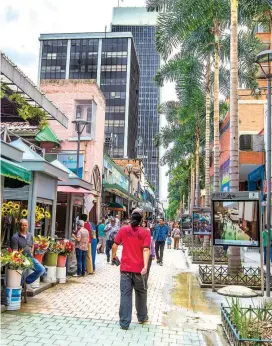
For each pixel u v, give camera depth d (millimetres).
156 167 148500
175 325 6574
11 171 6793
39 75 109375
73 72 108625
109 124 106125
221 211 10148
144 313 6645
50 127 23562
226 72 25688
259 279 10734
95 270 13258
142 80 150625
